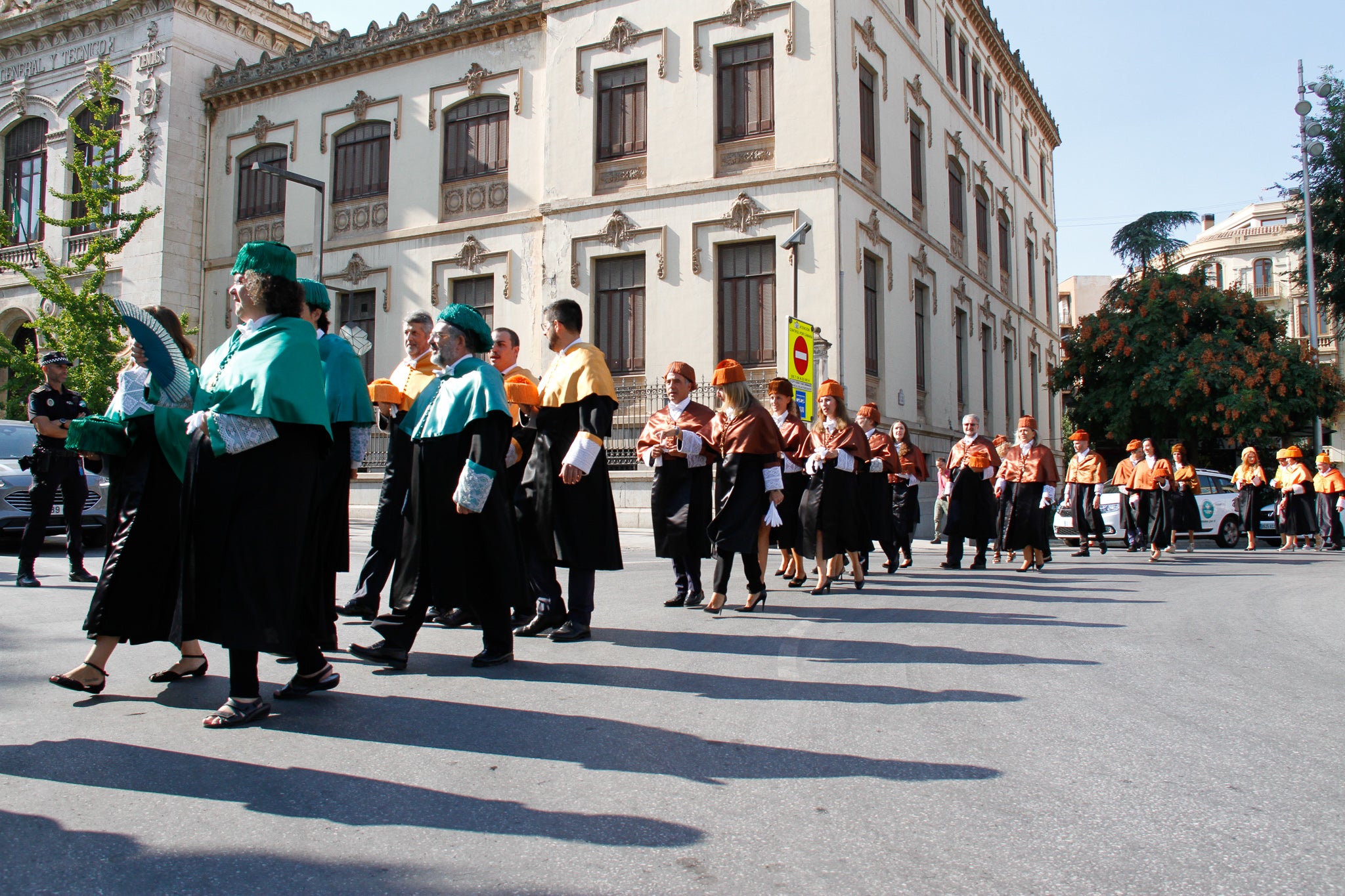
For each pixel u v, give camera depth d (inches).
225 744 144.9
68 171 1052.5
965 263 1029.2
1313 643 246.1
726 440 292.0
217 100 1011.3
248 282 156.4
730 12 761.6
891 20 852.0
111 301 161.3
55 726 153.8
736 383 291.3
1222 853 106.7
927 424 906.1
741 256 756.6
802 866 102.3
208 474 150.6
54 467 338.0
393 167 912.3
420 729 154.0
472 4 874.1
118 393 211.5
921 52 927.0
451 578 198.5
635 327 789.2
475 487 189.9
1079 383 1173.7
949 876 100.3
